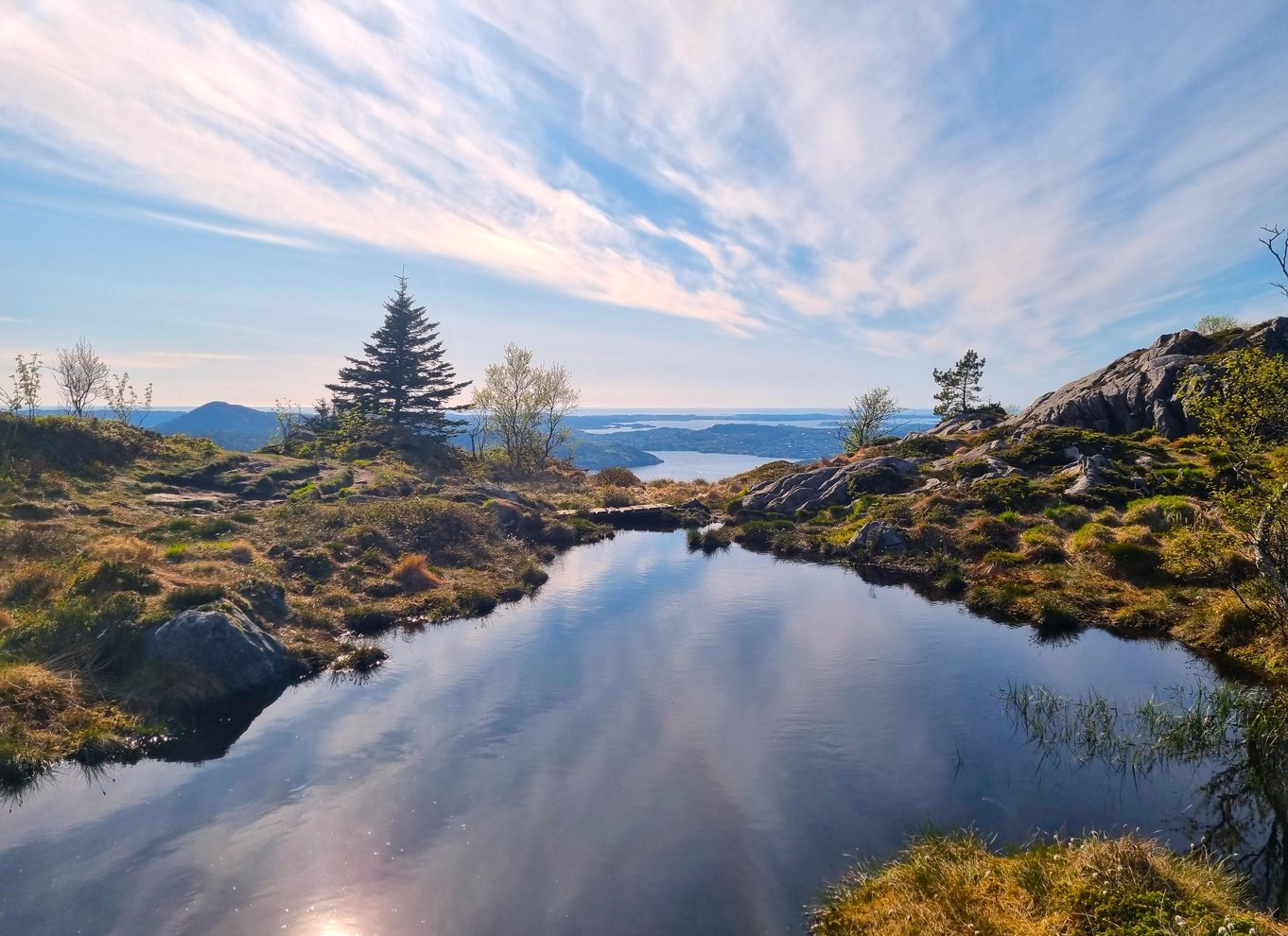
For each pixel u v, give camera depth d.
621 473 61.75
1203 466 34.44
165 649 14.63
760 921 8.20
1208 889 7.32
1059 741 12.85
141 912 8.30
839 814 10.48
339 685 15.67
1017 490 33.81
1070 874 7.62
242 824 10.17
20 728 11.80
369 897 8.65
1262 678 15.87
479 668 16.72
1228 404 15.59
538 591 24.69
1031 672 16.55
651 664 17.11
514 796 10.99
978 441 50.53
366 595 21.95
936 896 7.96
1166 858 7.99
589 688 15.49
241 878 8.97
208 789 11.13
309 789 11.16
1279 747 12.16
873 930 7.64
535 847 9.67
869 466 42.88
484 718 13.91
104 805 10.62
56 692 12.92
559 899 8.60
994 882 8.05
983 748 12.62
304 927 8.13
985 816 10.37
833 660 17.45
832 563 30.12
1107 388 47.44
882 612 22.14
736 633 19.69
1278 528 15.77
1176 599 21.17
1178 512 27.33
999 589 23.56
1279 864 8.99
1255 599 18.27
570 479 60.81
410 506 30.27
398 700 14.80
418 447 56.12
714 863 9.32
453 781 11.47
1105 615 20.88
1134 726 13.41
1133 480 32.84
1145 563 23.72
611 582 26.16
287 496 34.59
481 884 8.90
